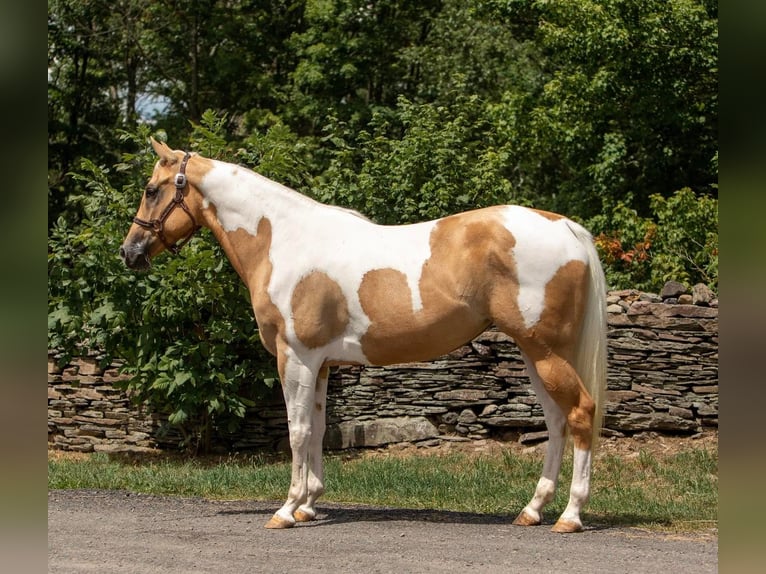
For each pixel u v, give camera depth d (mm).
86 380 10867
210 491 7910
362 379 10172
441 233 6230
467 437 9922
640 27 15844
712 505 7223
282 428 10367
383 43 21188
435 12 22266
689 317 9641
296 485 6359
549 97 17609
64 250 9750
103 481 8336
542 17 18078
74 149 22312
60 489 8094
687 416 9578
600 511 7012
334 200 10945
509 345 9914
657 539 5973
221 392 9625
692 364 9633
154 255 6855
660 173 17672
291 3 23078
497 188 11602
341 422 10117
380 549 5648
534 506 6430
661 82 16344
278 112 21969
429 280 6129
